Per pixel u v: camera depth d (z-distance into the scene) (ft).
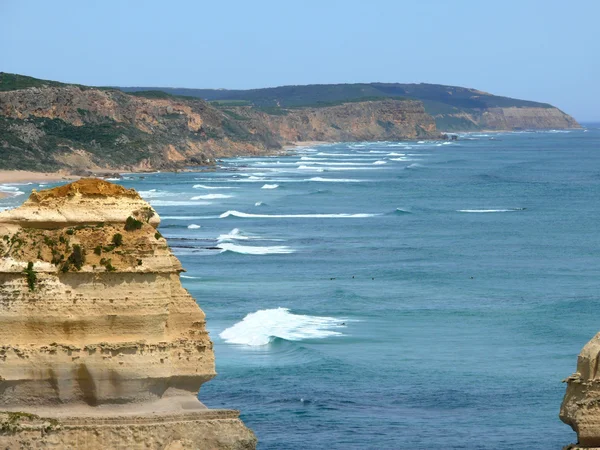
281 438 223.30
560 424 237.66
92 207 135.13
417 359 298.35
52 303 131.03
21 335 131.44
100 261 132.16
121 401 133.08
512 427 235.20
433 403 254.68
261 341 313.53
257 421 235.61
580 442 122.93
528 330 341.62
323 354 297.53
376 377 277.44
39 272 131.34
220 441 133.08
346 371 281.33
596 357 122.93
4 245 132.46
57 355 131.03
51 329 131.64
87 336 131.95
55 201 135.44
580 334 337.93
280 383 268.82
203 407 135.95
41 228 134.21
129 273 132.16
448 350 311.06
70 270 131.44
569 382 125.18
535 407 252.21
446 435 228.02
